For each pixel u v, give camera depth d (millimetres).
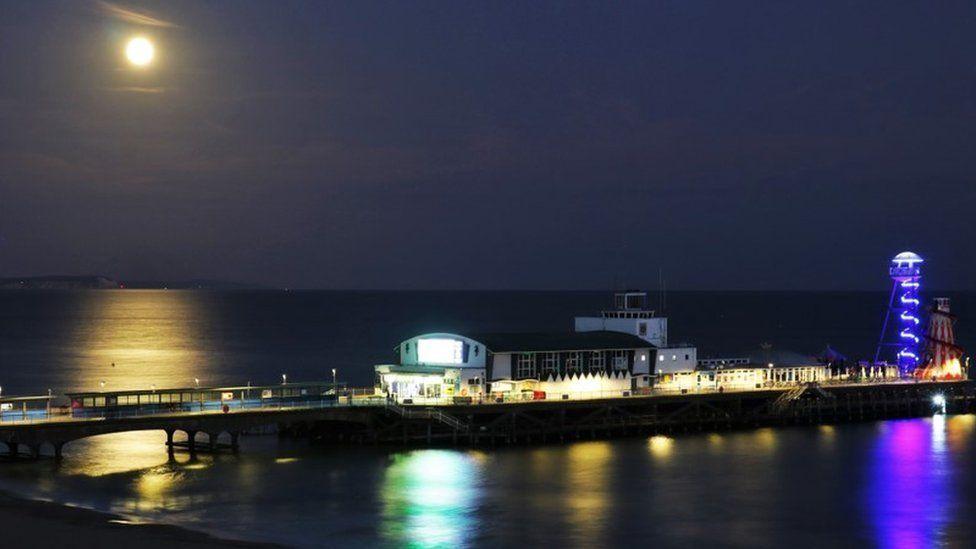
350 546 84188
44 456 116938
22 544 80250
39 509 91500
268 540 84750
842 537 90375
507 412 132125
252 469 112688
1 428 107250
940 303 178375
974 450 132125
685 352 155875
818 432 146875
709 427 147875
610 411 139250
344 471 112438
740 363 165750
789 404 154375
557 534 89438
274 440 132250
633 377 150000
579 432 137000
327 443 129875
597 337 150125
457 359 139750
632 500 101875
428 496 101750
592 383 145875
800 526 93562
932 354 178375
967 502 103000
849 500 103375
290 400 125875
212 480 106750
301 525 90000
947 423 157500
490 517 94375
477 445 129000
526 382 139500
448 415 128625
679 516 96125
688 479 111938
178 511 93500
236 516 92312
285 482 106312
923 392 169000
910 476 115062
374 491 103188
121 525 87062
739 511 98438
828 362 174750
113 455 120000
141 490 101500
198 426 117812
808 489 108000
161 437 134625
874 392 163750
